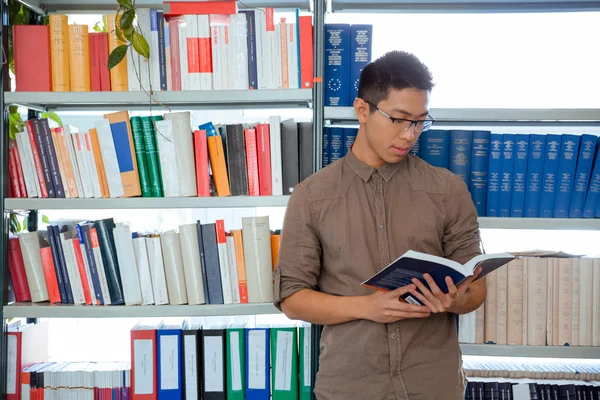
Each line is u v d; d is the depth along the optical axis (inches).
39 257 74.2
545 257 73.5
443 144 72.2
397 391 52.3
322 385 55.2
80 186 73.0
